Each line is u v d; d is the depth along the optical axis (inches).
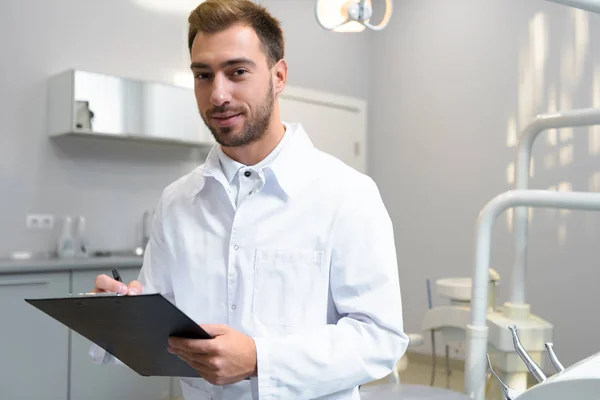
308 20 196.5
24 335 118.5
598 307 158.9
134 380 134.0
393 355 40.0
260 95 40.4
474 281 60.8
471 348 60.4
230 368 36.0
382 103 210.8
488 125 183.3
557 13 169.5
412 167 201.6
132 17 157.6
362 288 40.9
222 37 39.4
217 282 44.2
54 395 122.1
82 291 126.2
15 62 138.9
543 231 169.0
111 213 153.1
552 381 22.0
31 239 140.6
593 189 160.7
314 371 37.7
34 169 141.3
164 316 32.4
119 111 141.2
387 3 68.4
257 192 43.9
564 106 167.6
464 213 188.1
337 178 43.4
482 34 185.5
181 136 152.2
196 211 46.3
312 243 42.3
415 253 199.6
